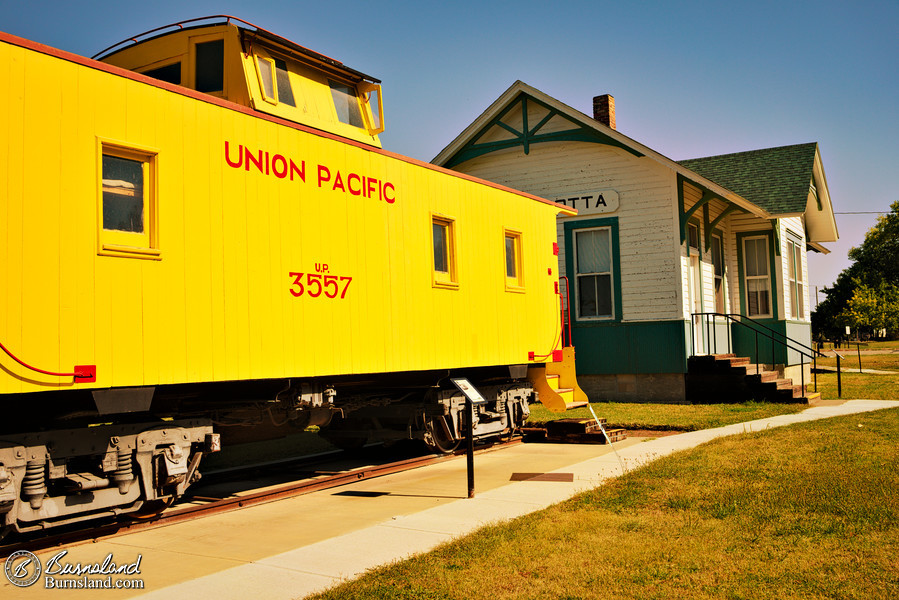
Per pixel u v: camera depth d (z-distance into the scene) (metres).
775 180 17.50
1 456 5.12
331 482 8.21
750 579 4.45
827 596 4.15
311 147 7.29
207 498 7.53
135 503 6.06
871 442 9.18
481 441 11.09
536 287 11.05
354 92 8.87
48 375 5.07
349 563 5.06
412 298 8.45
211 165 6.29
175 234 5.95
